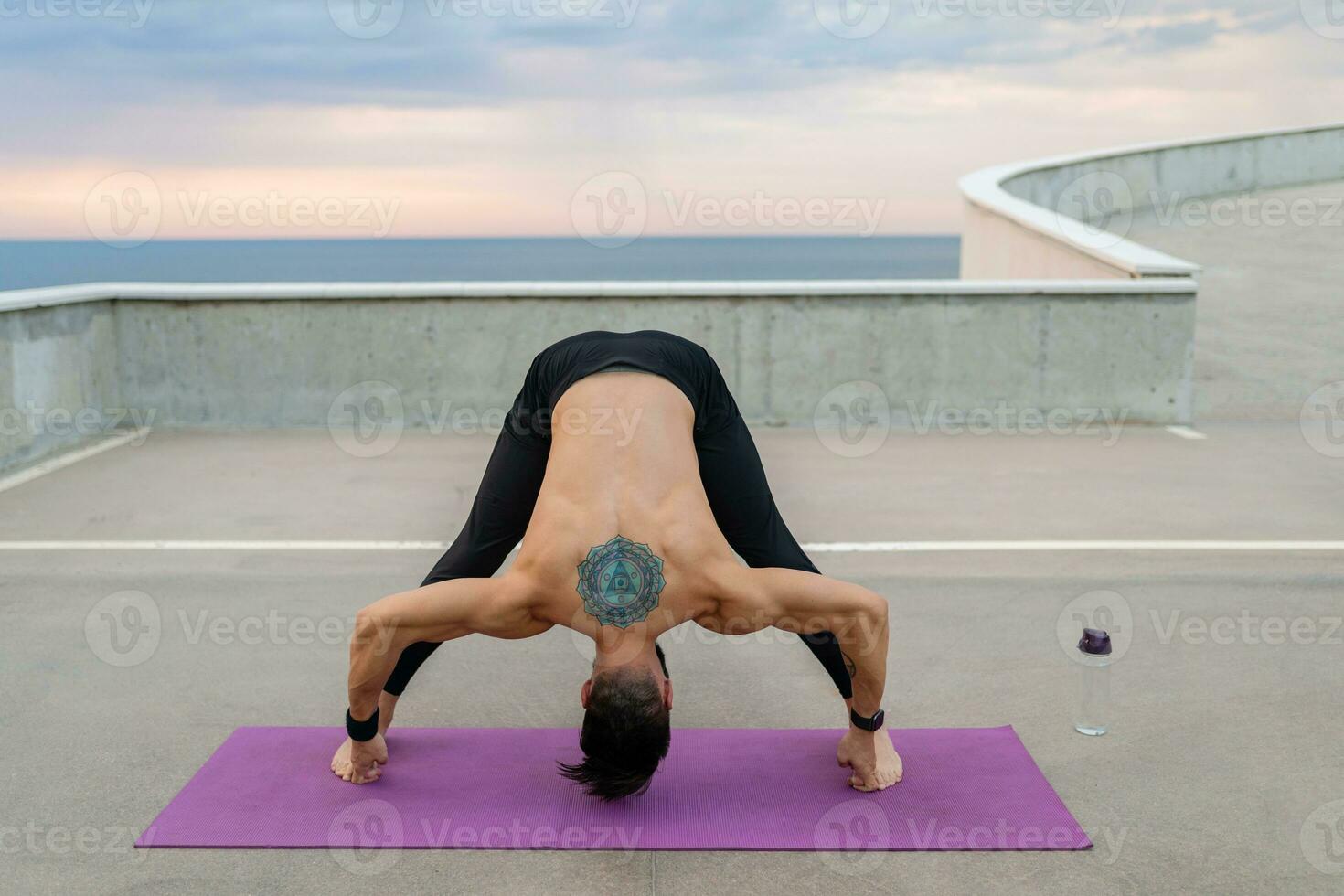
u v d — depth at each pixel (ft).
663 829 8.99
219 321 25.73
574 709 11.36
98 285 25.76
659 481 8.86
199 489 20.34
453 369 26.05
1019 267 36.01
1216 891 8.19
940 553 16.20
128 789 9.75
